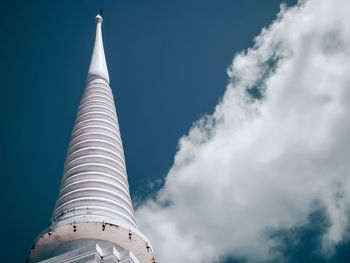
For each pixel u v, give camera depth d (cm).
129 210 4312
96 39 6406
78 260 3503
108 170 4509
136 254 4084
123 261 3584
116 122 5362
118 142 5031
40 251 3975
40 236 3900
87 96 5509
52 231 3850
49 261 3591
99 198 4150
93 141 4781
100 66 5975
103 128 5012
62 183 4478
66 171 4569
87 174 4388
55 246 3947
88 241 3894
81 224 3844
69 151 4803
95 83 5741
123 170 4731
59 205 4200
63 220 3869
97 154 4628
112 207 4138
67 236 3900
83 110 5281
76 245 3844
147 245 4034
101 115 5203
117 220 3934
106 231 3903
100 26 6681
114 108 5591
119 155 4847
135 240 3994
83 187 4253
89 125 5006
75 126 5112
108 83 5928
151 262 4134
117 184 4441
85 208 4009
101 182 4325
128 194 4534
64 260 3544
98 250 3534
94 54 6159
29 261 4019
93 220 3847
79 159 4581
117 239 3969
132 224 4172
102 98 5509
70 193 4225
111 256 3531
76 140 4859
